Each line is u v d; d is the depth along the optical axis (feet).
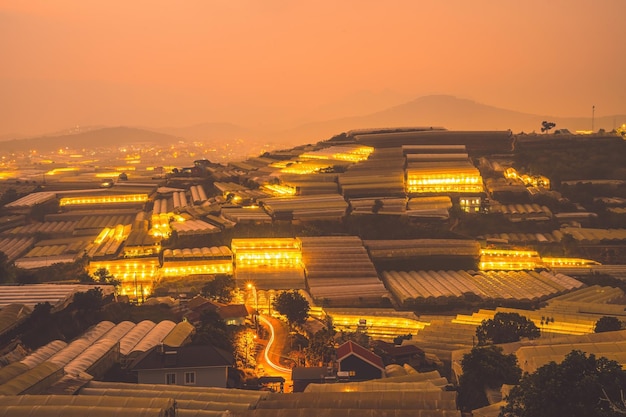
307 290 610.24
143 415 255.70
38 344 381.19
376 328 489.67
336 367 345.72
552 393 220.84
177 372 318.65
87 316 431.43
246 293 568.82
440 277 640.58
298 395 284.00
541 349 330.75
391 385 301.02
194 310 459.32
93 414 256.11
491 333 405.39
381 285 603.67
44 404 268.82
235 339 420.77
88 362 329.93
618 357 308.40
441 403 269.23
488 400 302.45
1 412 255.91
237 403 279.90
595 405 215.31
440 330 455.63
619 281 636.48
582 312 517.96
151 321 431.43
